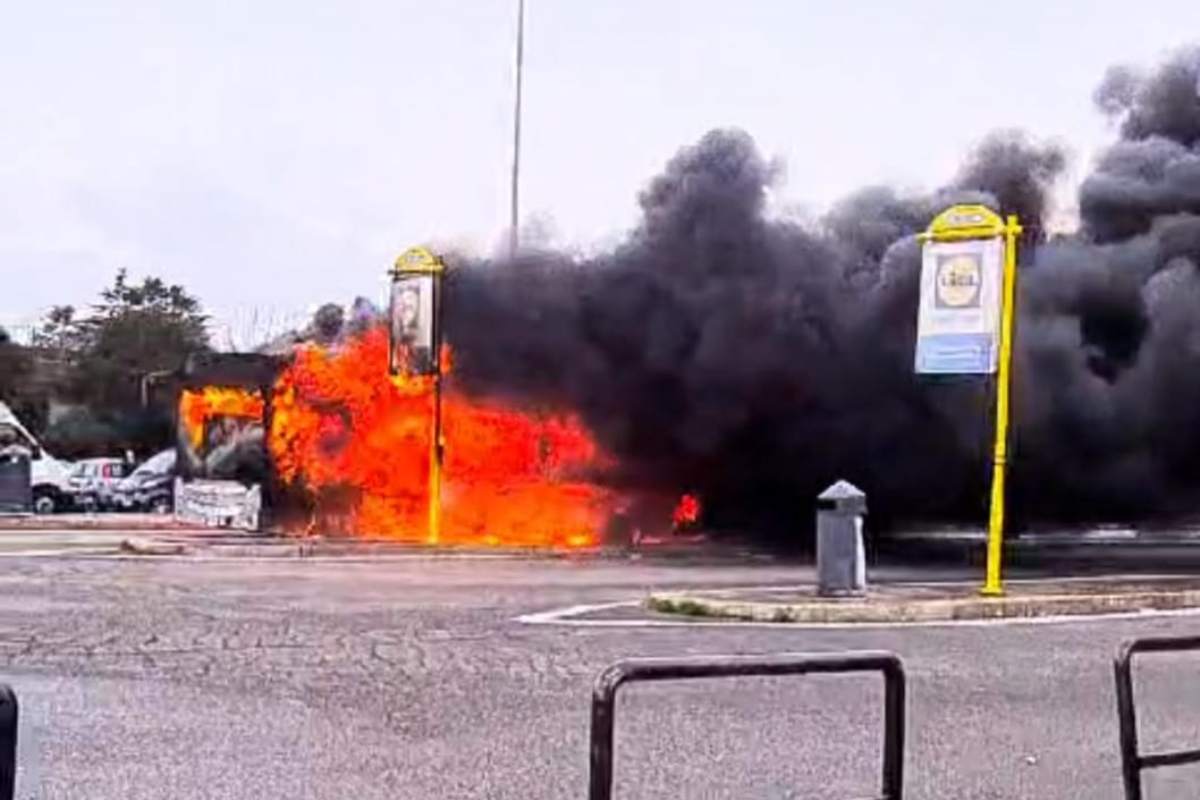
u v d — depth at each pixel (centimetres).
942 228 1622
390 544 2453
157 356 6412
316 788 774
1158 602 1658
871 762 852
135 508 4269
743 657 498
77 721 931
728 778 811
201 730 912
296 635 1338
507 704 1011
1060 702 1063
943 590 1680
